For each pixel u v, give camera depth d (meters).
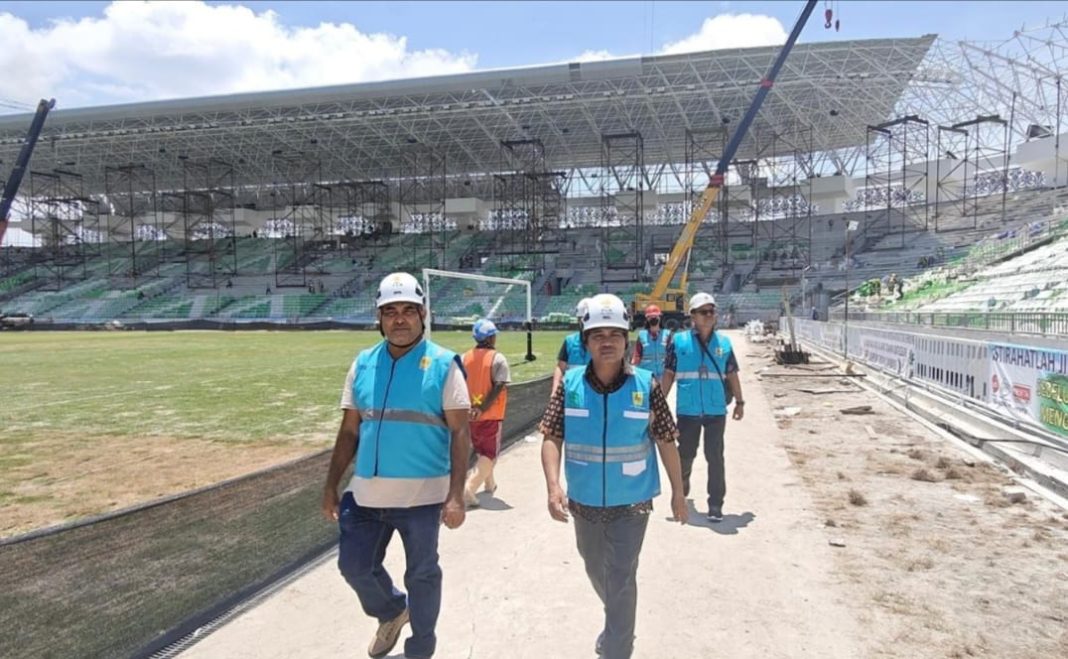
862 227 69.38
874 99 56.59
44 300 79.50
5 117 63.25
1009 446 8.22
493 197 82.50
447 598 4.44
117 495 7.21
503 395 6.69
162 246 90.50
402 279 3.36
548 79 53.69
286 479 6.64
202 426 11.46
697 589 4.54
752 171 69.50
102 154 73.06
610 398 3.28
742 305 59.88
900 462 8.17
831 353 25.44
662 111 60.56
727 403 6.28
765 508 6.38
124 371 21.97
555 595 4.47
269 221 92.12
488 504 6.60
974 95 54.34
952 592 4.45
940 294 36.34
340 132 65.56
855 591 4.48
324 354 29.70
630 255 73.62
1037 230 36.69
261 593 4.43
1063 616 4.09
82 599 4.02
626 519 3.27
